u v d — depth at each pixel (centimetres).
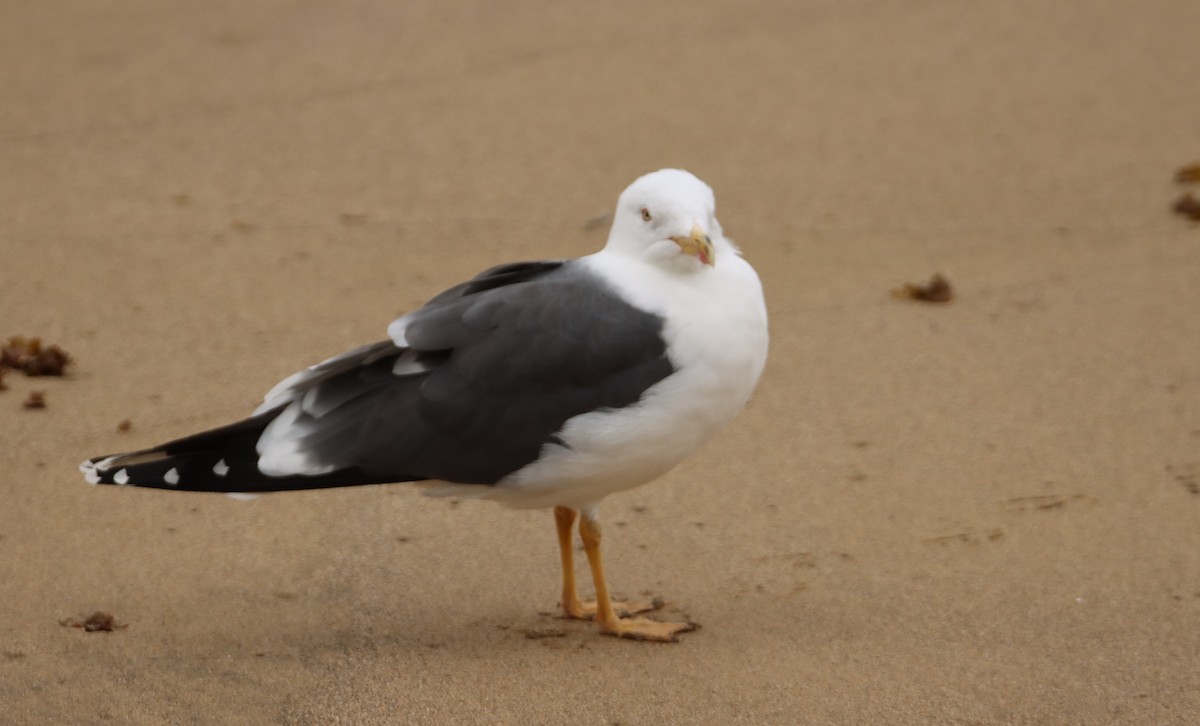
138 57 2291
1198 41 2348
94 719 845
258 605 986
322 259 1612
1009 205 1777
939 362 1383
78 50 2325
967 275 1586
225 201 1769
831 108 2091
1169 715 845
